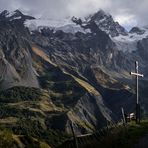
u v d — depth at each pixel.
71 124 31.17
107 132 41.25
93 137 42.22
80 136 48.12
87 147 37.94
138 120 51.91
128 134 37.28
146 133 37.00
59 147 48.75
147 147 31.69
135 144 33.31
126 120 53.88
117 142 34.78
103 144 36.16
